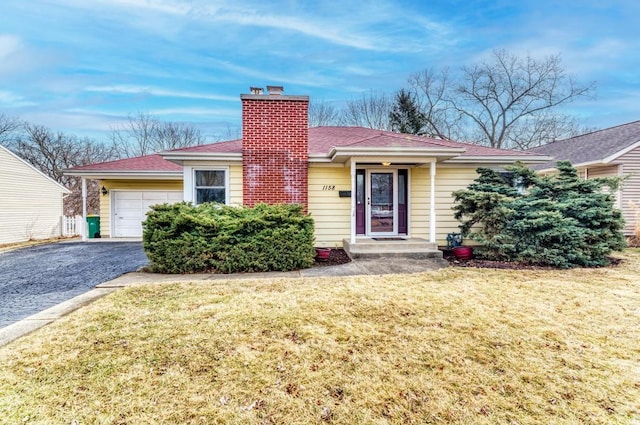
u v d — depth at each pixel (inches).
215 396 103.3
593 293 204.7
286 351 130.1
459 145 419.8
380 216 393.4
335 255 340.5
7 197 550.0
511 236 301.0
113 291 212.8
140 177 527.8
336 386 108.9
